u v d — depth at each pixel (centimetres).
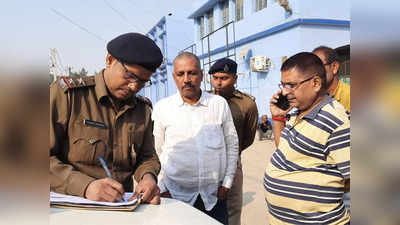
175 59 205
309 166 133
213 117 208
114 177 134
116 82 121
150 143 150
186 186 200
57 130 121
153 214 99
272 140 802
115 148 133
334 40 844
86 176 113
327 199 129
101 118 129
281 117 216
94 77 135
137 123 141
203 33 1424
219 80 258
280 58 889
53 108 119
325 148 129
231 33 1144
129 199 114
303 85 140
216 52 1254
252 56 1016
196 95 205
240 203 253
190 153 198
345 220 130
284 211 142
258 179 459
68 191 110
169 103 211
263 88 961
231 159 215
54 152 122
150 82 132
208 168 198
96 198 104
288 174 139
